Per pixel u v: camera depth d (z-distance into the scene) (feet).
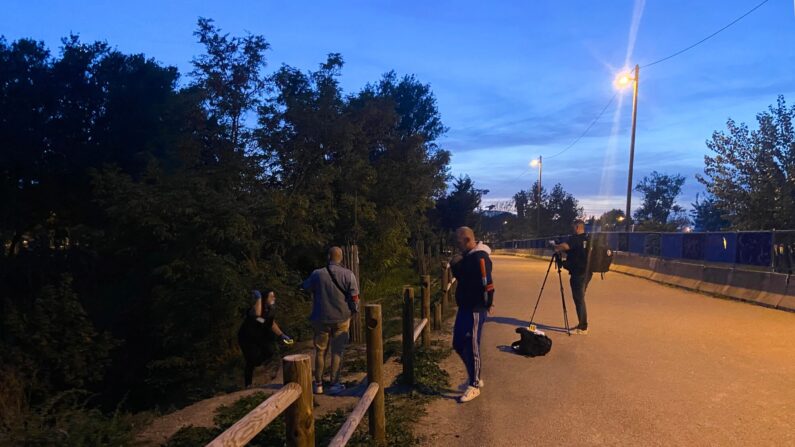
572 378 21.72
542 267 82.07
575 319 34.50
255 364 25.96
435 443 15.98
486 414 18.11
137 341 42.24
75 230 44.75
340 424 17.06
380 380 15.94
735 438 15.55
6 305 37.24
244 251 38.45
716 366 22.90
